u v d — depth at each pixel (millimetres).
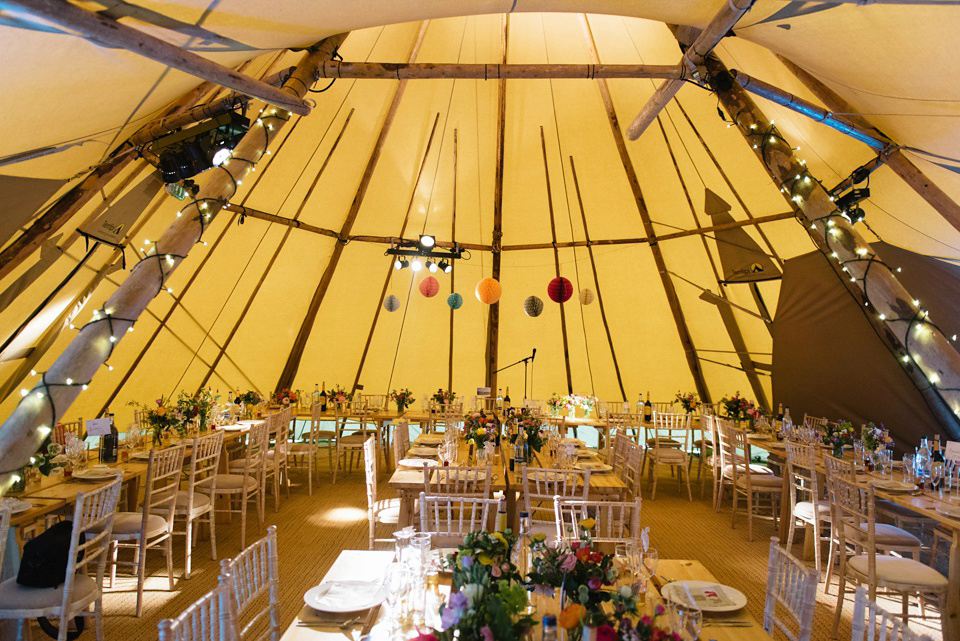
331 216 8773
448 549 2990
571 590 1998
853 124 5129
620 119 8172
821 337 7477
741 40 5812
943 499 3891
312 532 5488
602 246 9258
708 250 8398
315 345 9367
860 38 3863
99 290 5719
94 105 3572
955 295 6172
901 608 4113
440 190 9109
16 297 4789
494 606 1656
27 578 2980
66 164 4145
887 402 6871
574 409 8695
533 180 9070
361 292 9344
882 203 6059
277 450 6133
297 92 4887
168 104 4594
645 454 8047
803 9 3836
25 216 4320
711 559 5070
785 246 7660
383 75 5250
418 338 9664
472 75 5414
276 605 2361
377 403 9227
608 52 7723
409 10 4055
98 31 2723
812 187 4918
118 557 4781
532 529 3984
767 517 5930
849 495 3943
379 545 5152
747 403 7480
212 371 8352
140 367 7242
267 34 3877
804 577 2230
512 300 9703
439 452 4938
